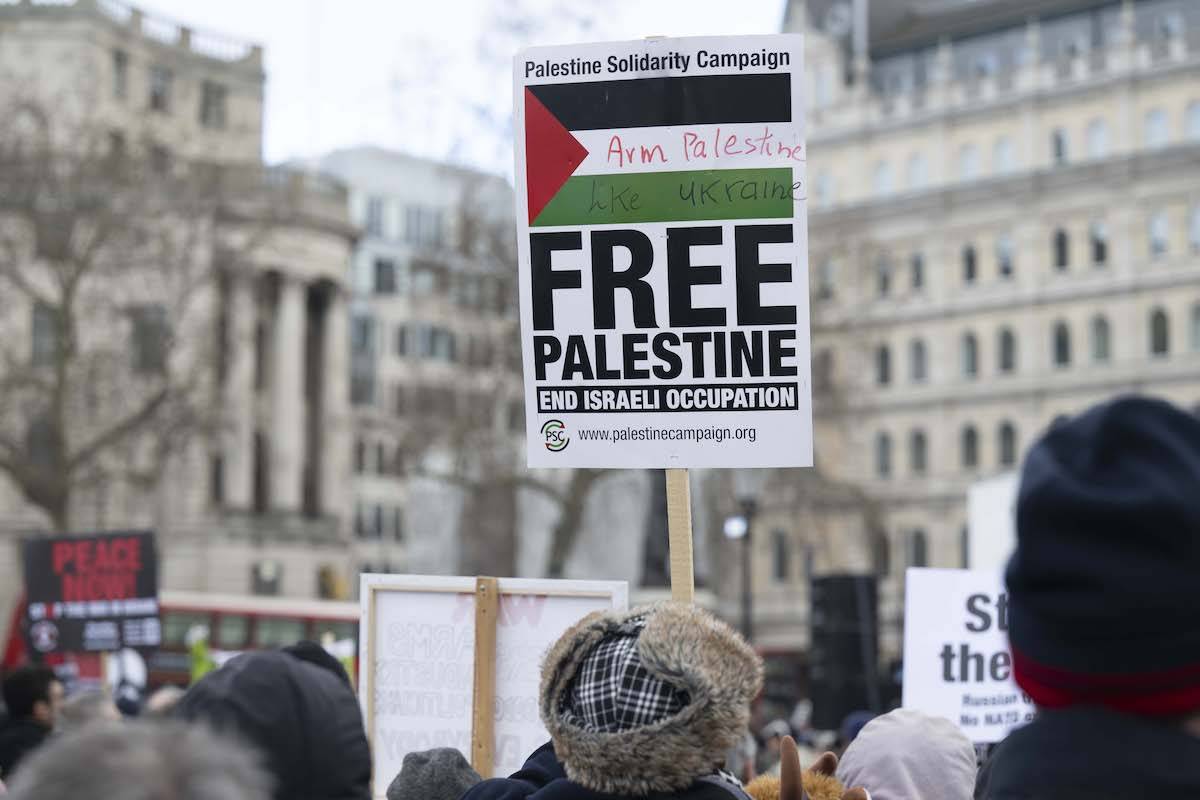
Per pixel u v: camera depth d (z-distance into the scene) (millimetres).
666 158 5938
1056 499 2449
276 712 3539
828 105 89938
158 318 44188
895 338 87188
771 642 82375
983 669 7922
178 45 71125
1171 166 80312
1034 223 83812
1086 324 82750
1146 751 2459
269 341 73812
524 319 6008
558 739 3855
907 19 89875
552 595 6426
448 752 5395
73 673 15594
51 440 42906
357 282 92562
